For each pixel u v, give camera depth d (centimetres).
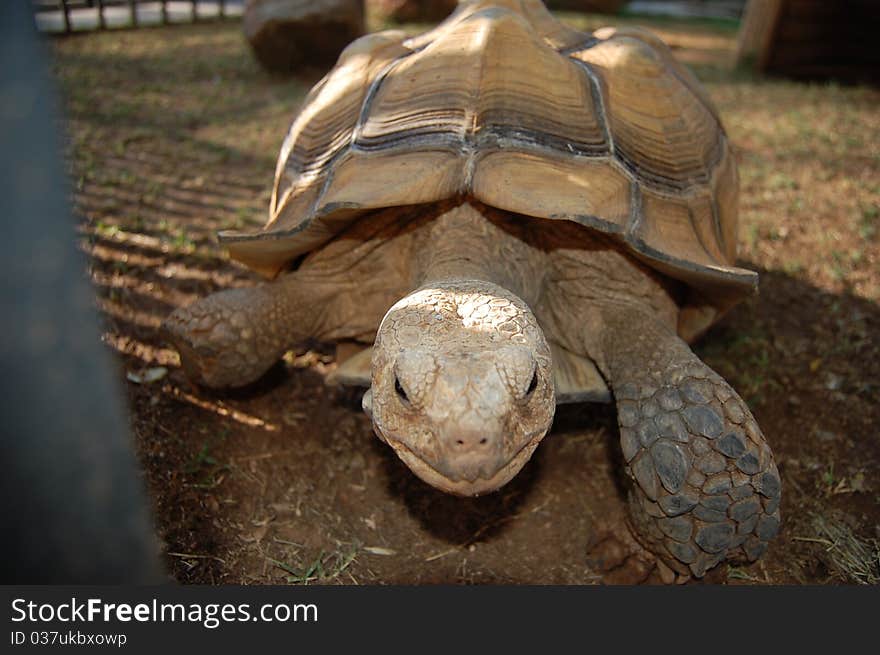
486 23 39
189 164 81
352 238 40
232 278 59
